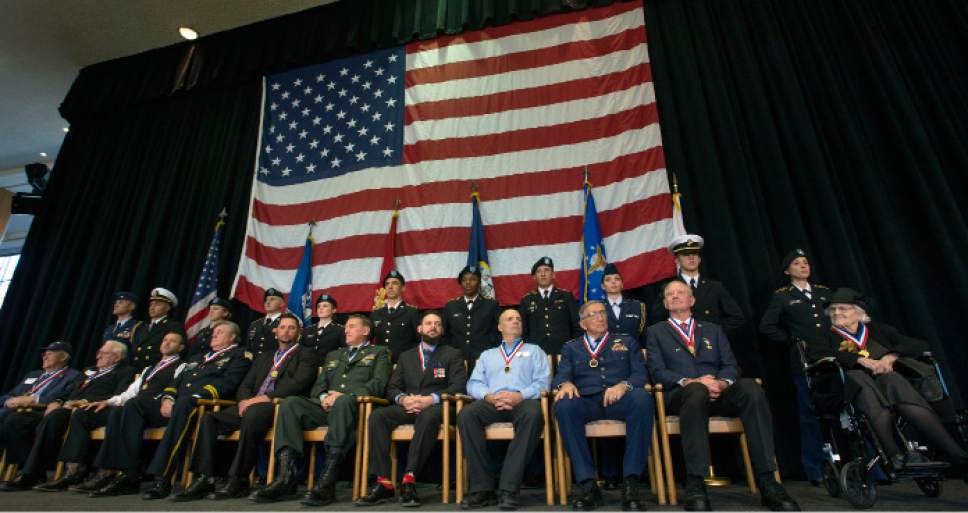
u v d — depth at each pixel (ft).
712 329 11.34
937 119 15.38
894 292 13.84
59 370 16.65
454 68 20.02
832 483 9.75
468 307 14.70
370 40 21.63
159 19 23.75
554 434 11.77
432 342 12.91
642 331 13.50
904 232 14.47
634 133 17.07
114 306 18.56
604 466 12.44
